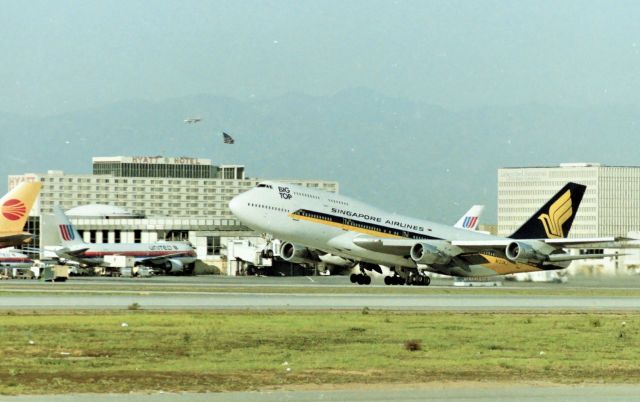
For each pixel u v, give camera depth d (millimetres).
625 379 147125
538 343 188500
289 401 127438
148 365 153875
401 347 178875
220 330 198750
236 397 129375
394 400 129125
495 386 140000
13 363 153875
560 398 131750
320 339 188500
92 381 138375
